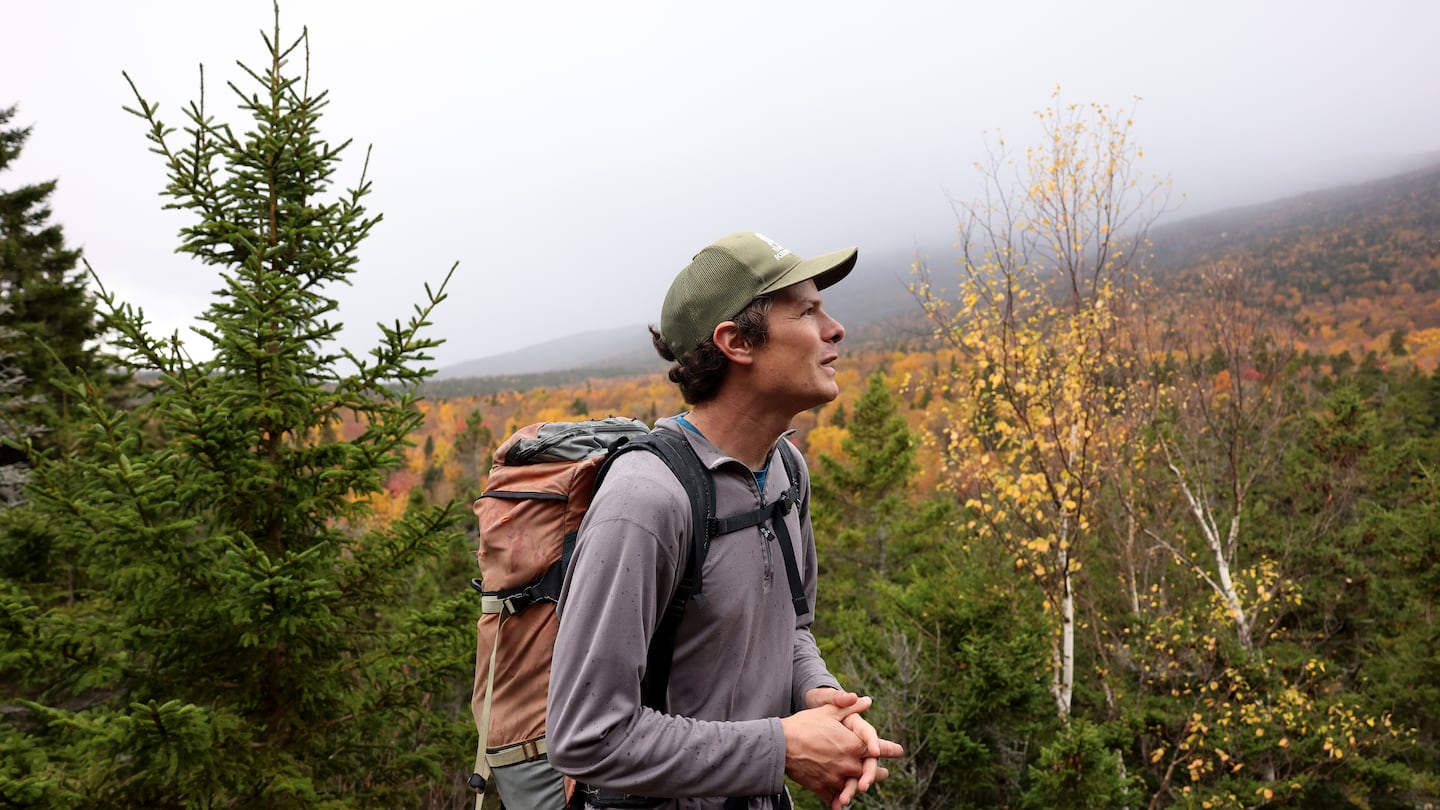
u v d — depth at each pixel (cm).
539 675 146
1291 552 1739
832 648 1276
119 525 409
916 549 1844
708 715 129
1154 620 1294
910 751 976
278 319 442
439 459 6494
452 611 521
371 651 528
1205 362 1528
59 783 423
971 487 1201
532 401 14562
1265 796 1079
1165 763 1323
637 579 119
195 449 431
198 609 429
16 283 1730
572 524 148
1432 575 1443
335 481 464
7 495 870
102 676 444
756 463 143
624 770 115
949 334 1073
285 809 462
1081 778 809
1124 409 1283
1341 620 1880
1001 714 970
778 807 141
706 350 138
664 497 124
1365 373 4884
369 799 532
